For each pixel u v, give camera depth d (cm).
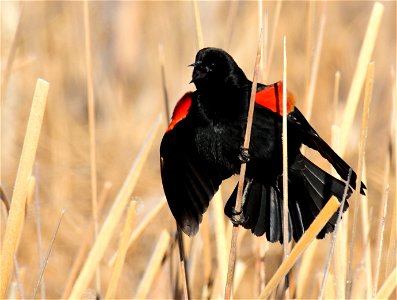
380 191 1606
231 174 1052
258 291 1121
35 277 1475
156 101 2003
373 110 1945
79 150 1750
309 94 1149
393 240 1006
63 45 1967
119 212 995
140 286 1033
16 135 1722
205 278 1102
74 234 1551
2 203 1017
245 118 1011
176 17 2058
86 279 988
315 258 1495
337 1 2138
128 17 2125
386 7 2183
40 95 879
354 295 1069
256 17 1997
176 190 995
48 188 1650
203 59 1043
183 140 1032
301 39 2098
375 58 2125
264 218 1041
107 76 2092
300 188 1030
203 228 1100
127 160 1762
